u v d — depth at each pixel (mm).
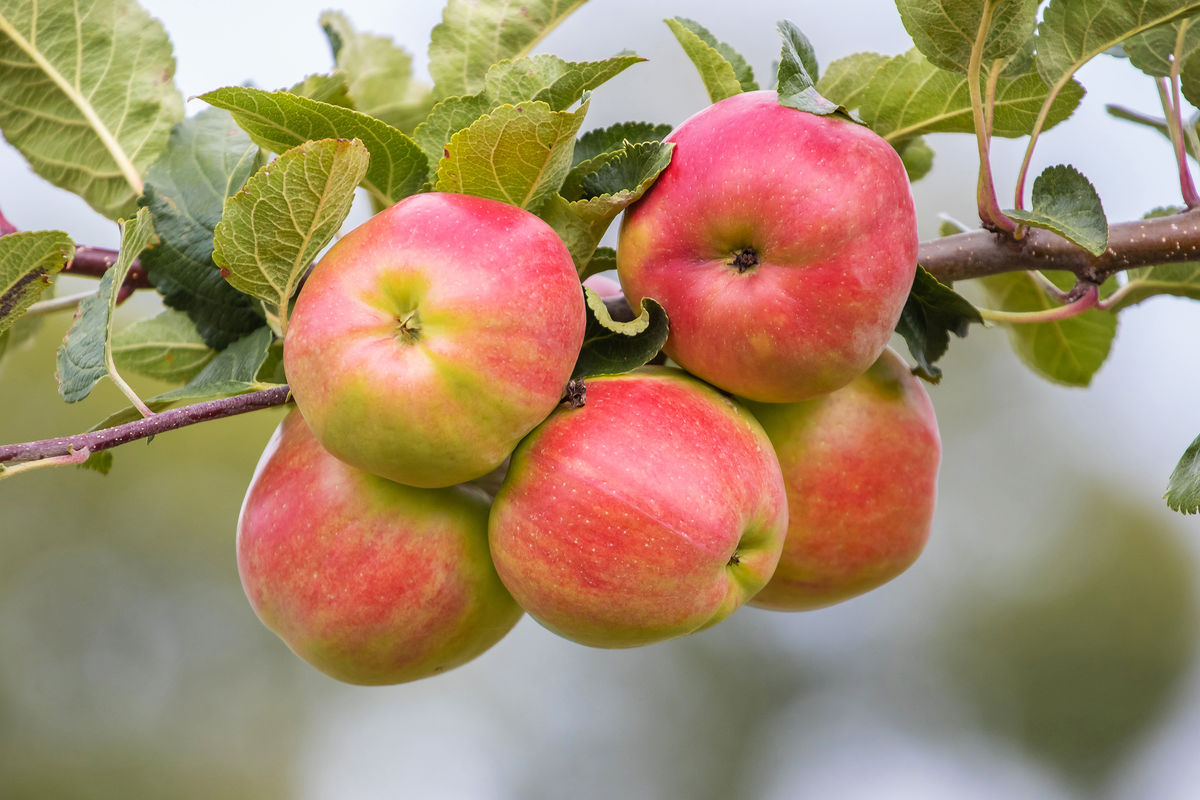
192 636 2771
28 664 2674
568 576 1035
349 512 1053
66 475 2727
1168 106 1115
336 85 1137
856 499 1077
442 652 1066
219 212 1103
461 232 1021
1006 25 1056
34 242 1057
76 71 1140
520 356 1016
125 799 2668
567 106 1067
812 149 1032
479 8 1131
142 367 1136
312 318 1019
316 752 2883
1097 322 1193
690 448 1038
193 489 2787
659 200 1045
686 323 1046
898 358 1098
